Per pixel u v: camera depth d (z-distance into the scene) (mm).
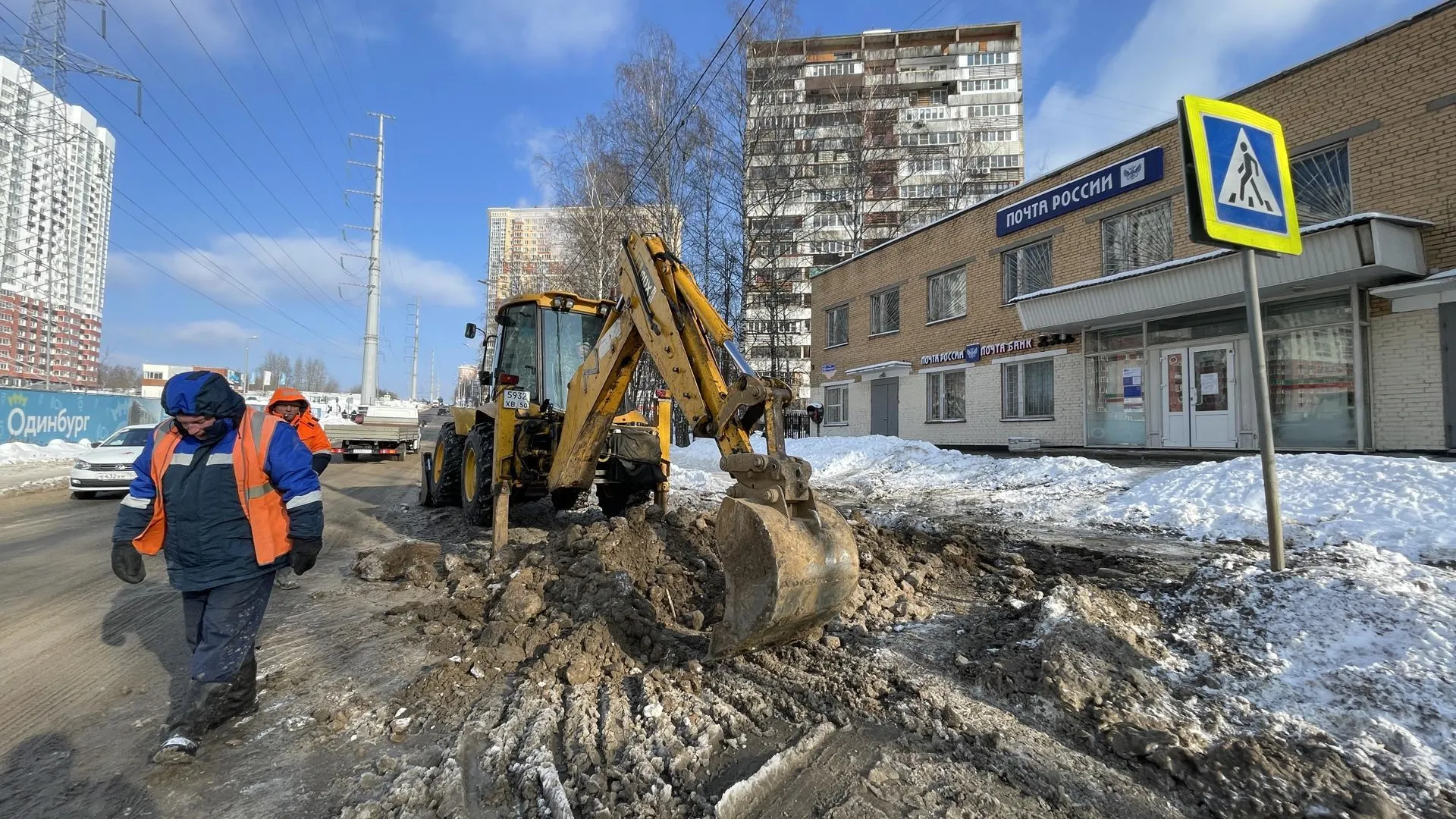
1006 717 3121
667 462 7797
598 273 25344
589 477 6141
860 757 2824
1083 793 2557
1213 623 3939
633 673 3635
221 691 3104
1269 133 4547
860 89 27516
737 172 23672
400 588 5613
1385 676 3064
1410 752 2621
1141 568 5434
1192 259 10547
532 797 2580
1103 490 8977
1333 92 9992
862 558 5422
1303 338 10336
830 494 11234
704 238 24172
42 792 2689
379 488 13922
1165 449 12086
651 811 2484
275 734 3129
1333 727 2854
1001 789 2592
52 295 39594
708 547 5520
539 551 5434
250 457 3027
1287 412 10539
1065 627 3709
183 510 2939
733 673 3609
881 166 28547
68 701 3539
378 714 3297
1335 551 4727
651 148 23391
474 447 7832
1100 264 13531
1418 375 9117
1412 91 9180
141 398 26766
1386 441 9414
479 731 3084
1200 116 4289
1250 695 3176
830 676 3553
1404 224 8828
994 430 16078
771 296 24562
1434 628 3318
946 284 17781
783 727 3078
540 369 7750
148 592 5633
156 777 2789
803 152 23734
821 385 23078
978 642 3998
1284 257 9523
